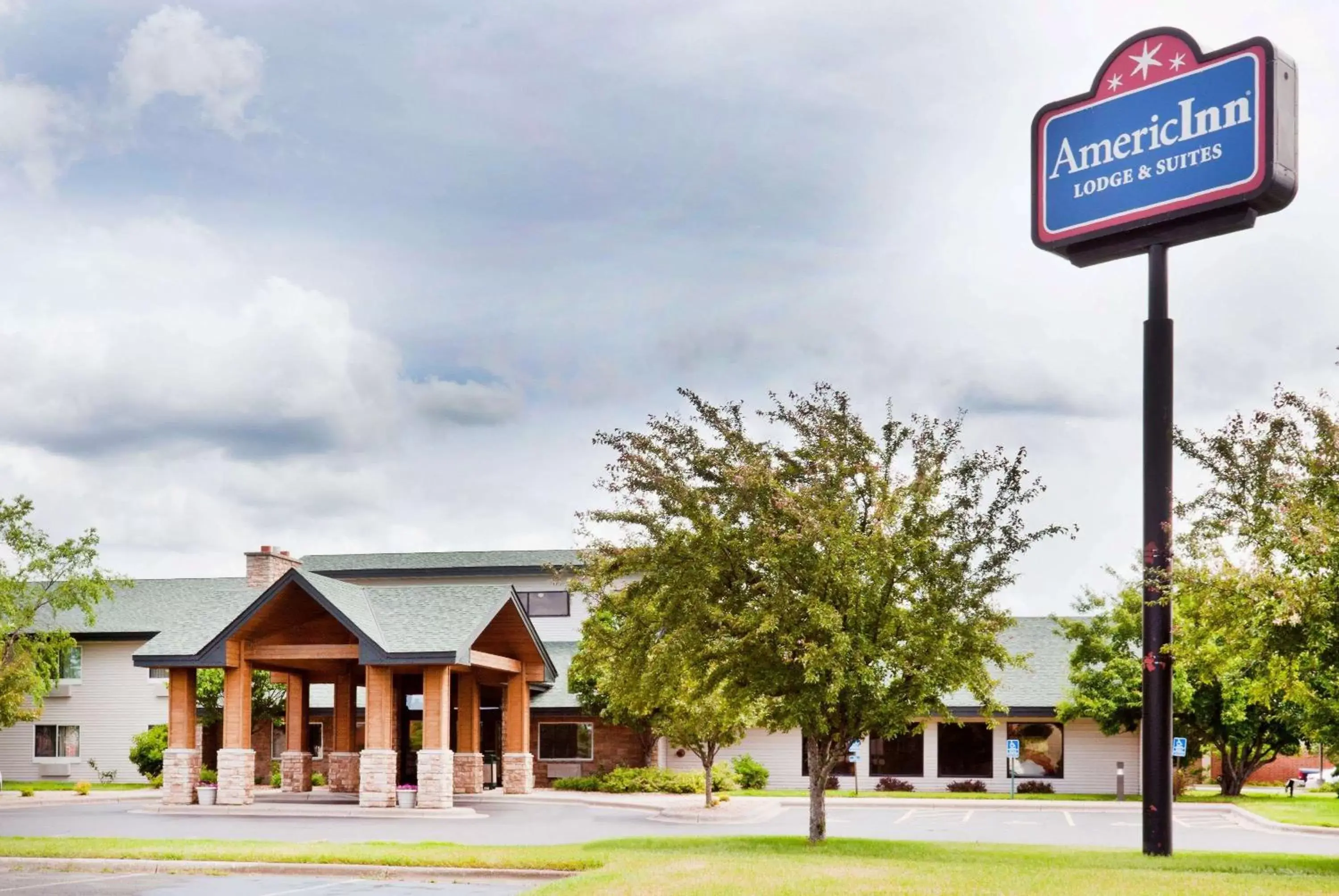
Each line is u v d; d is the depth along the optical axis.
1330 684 19.73
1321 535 18.23
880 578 22.36
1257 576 18.86
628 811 35.09
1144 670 21.52
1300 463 19.89
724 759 48.88
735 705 24.31
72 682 51.09
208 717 45.28
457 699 45.22
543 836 27.33
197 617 36.41
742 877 16.33
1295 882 16.05
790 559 22.42
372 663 33.56
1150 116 22.50
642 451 24.16
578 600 52.19
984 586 22.67
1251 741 42.34
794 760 48.59
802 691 22.81
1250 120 21.30
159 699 50.53
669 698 30.06
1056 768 46.44
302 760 39.72
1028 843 26.16
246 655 35.34
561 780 44.72
